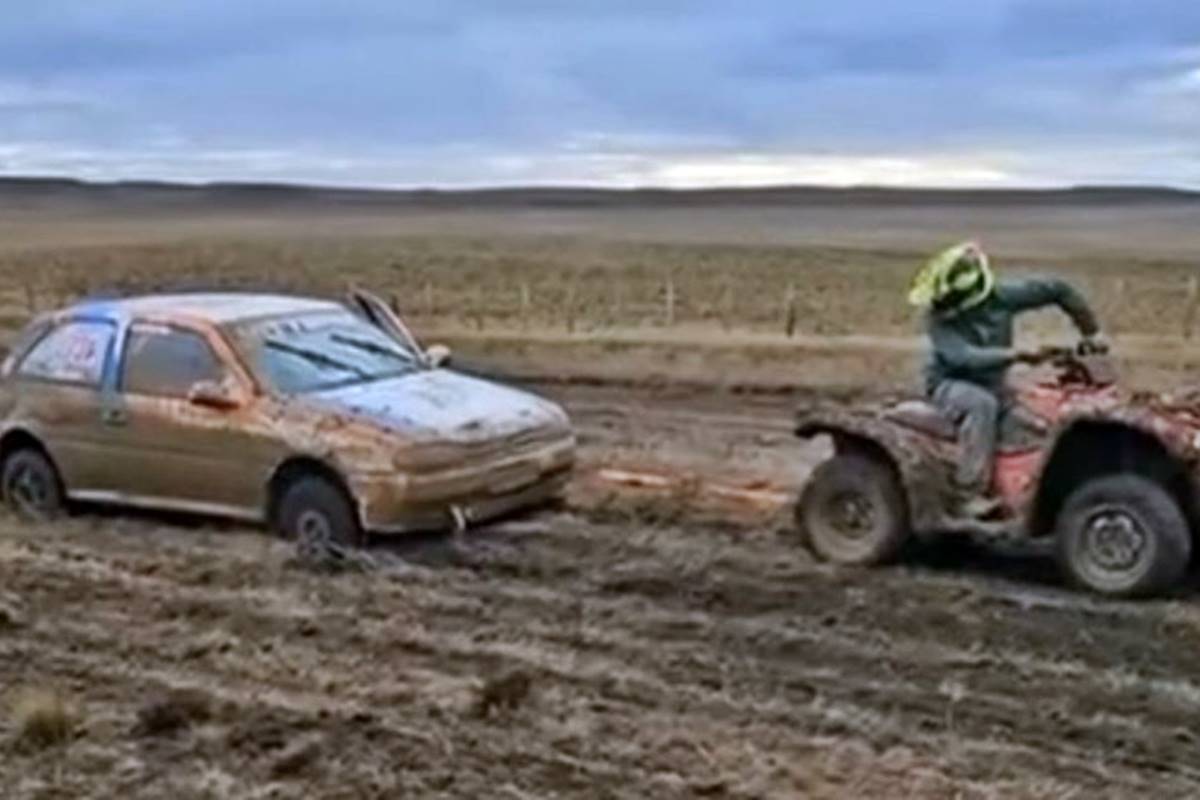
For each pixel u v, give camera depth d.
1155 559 9.03
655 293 43.81
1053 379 10.12
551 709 7.47
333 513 10.64
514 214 151.75
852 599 9.24
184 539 11.04
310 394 10.94
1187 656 8.13
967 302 9.62
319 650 8.48
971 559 10.16
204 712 7.46
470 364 23.25
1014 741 7.02
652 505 11.85
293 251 67.19
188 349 11.39
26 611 9.30
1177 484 9.14
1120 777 6.60
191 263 58.28
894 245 84.56
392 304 36.44
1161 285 46.72
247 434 10.95
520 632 8.73
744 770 6.70
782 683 7.82
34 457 12.09
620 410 18.25
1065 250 81.88
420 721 7.34
